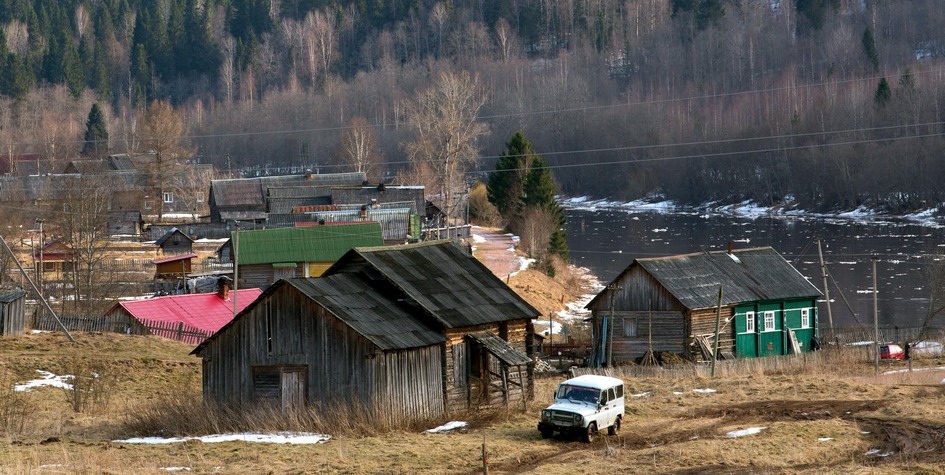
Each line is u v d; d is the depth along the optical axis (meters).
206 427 69.69
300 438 65.56
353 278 77.06
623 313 112.31
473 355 77.44
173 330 115.62
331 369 70.44
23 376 90.81
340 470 56.53
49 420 74.19
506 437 66.25
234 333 73.06
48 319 118.06
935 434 66.38
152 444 64.75
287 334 71.75
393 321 72.75
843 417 72.44
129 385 90.69
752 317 115.19
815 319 121.44
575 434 65.19
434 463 58.19
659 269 111.94
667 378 96.50
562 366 111.88
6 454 59.28
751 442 63.22
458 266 83.75
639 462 58.47
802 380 90.56
